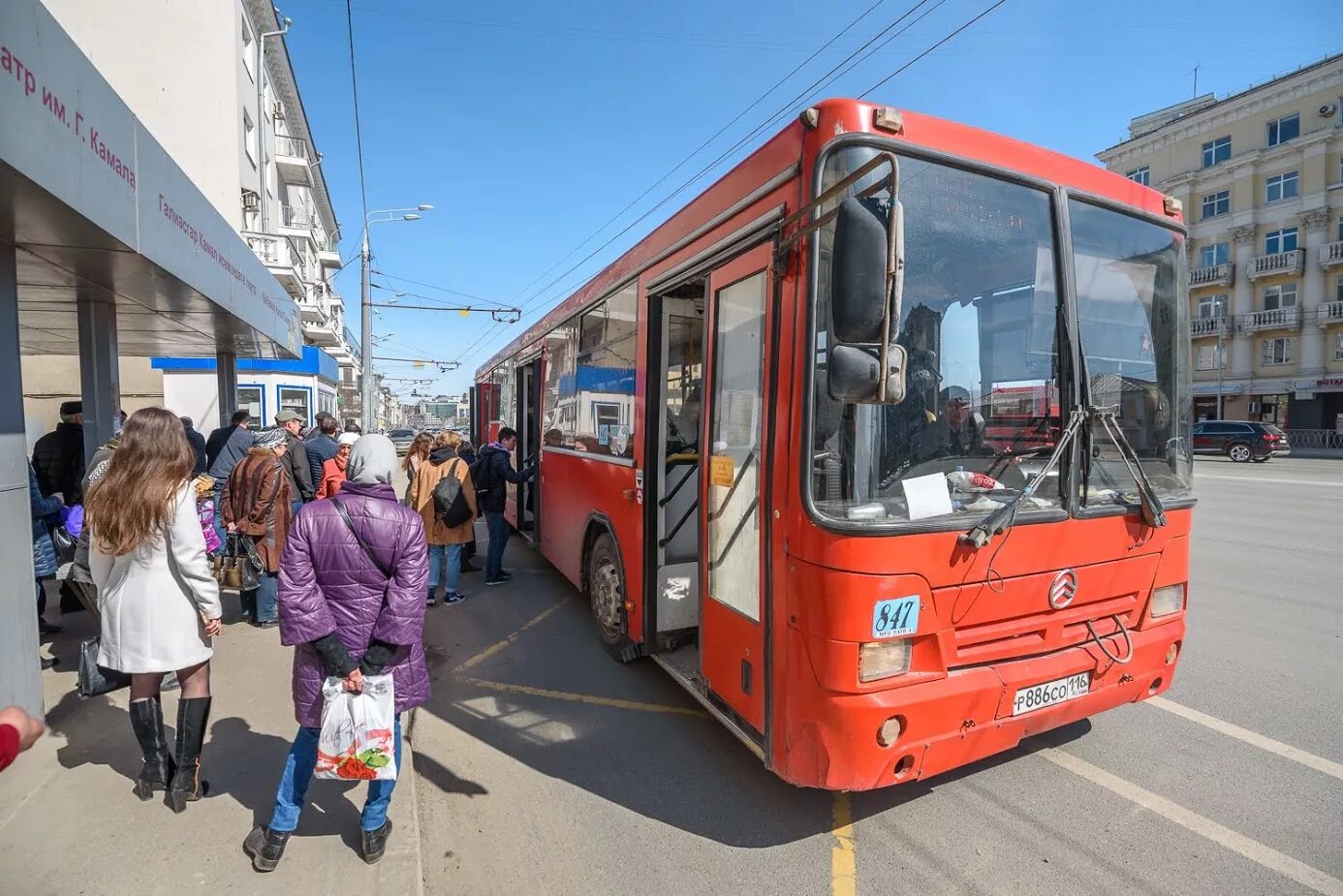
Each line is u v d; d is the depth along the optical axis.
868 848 3.11
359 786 3.47
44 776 3.47
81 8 20.02
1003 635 2.96
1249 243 39.03
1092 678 3.18
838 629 2.68
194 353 10.55
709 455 3.77
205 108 20.84
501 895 2.82
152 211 4.83
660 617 4.71
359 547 2.65
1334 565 8.41
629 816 3.40
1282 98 37.56
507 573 8.37
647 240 4.75
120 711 4.19
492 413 12.49
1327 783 3.59
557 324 7.22
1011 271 3.07
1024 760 3.82
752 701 3.28
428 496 7.07
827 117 2.87
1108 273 3.35
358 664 2.68
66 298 6.18
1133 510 3.29
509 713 4.59
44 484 6.36
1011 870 2.94
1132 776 3.66
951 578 2.81
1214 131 40.50
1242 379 39.47
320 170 37.66
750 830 3.27
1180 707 4.47
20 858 2.85
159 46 20.48
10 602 3.65
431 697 4.86
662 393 4.67
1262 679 4.91
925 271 2.89
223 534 6.74
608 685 5.06
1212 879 2.87
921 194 2.91
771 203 3.16
